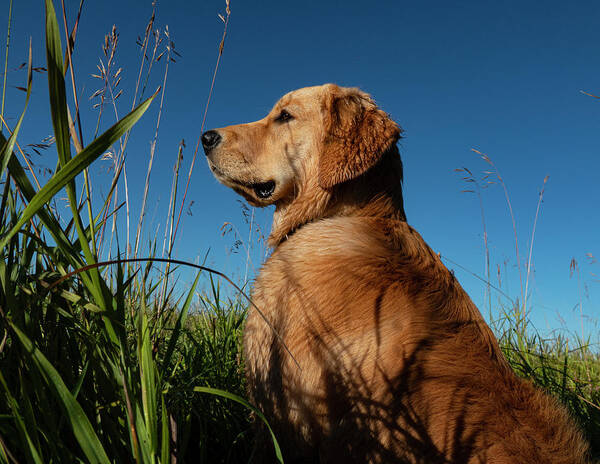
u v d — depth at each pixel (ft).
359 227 1.47
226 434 1.54
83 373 0.83
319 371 1.24
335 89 1.78
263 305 1.41
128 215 1.55
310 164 1.78
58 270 0.89
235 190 1.98
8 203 0.89
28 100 0.72
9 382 0.85
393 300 1.26
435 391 1.12
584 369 2.46
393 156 1.72
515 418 1.12
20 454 0.82
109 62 1.26
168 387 1.12
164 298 1.41
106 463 0.69
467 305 1.38
